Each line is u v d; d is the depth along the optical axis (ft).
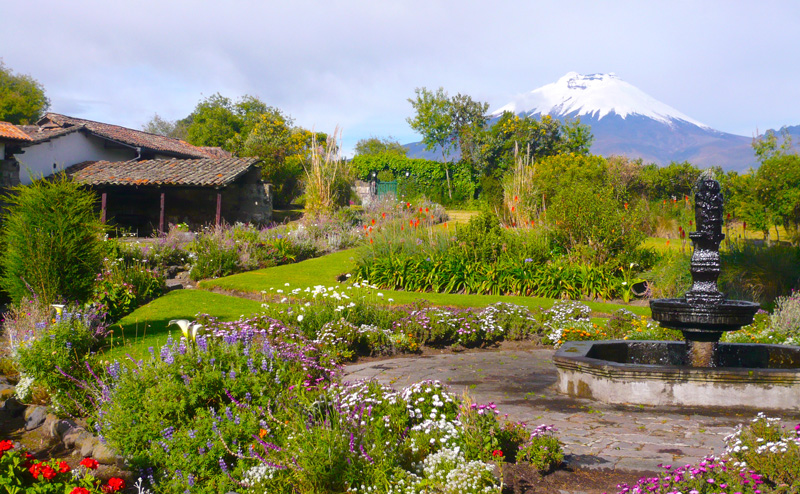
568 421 18.48
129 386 15.49
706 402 20.16
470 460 13.76
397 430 15.40
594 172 86.74
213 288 47.06
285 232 70.44
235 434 13.96
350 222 81.66
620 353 25.99
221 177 82.23
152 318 35.12
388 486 12.39
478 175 146.41
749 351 24.49
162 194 82.69
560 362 22.54
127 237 76.38
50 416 17.72
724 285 42.04
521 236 54.24
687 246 55.83
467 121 159.53
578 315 38.73
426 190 142.20
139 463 13.79
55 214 31.35
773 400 19.84
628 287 47.06
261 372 16.63
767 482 11.97
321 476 12.59
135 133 111.55
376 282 50.34
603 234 50.14
